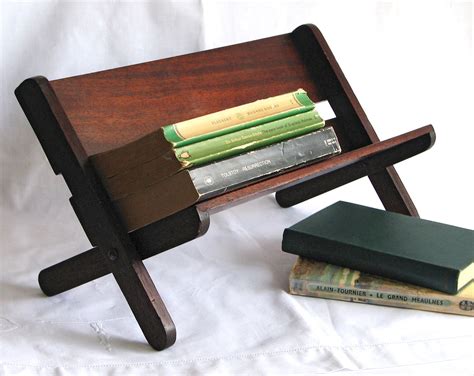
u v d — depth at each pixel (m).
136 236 1.86
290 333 1.84
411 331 1.83
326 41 2.63
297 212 2.53
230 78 2.22
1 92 2.45
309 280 1.98
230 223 2.45
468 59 2.74
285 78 2.33
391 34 2.71
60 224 2.47
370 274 1.97
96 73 2.00
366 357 1.75
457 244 1.97
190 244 2.32
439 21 2.71
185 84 2.14
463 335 1.81
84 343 1.86
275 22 2.64
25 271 2.20
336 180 2.40
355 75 2.72
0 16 2.39
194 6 2.54
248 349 1.80
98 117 1.95
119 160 1.82
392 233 2.03
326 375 1.69
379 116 2.75
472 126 2.76
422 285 1.90
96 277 1.99
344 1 2.66
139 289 1.83
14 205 2.52
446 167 2.69
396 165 2.70
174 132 1.77
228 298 2.02
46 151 1.88
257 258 2.23
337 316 1.90
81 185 1.86
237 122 1.88
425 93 2.76
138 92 2.04
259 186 1.80
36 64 2.45
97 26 2.48
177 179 1.75
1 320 1.95
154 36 2.53
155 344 1.83
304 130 2.00
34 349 1.83
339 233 2.03
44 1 2.42
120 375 1.74
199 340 1.84
